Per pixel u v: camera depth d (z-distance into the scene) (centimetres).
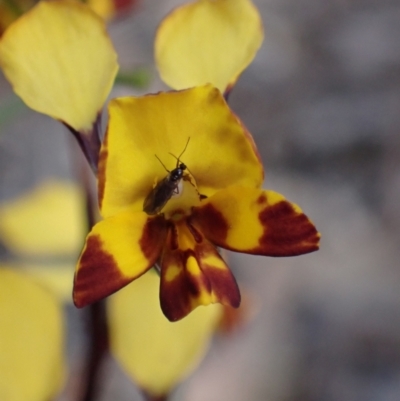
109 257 15
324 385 31
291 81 47
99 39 15
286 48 50
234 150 15
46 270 18
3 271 16
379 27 52
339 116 44
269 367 30
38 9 15
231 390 29
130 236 15
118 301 17
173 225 15
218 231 15
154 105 15
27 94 15
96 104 15
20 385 16
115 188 15
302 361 31
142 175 15
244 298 17
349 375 31
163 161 15
